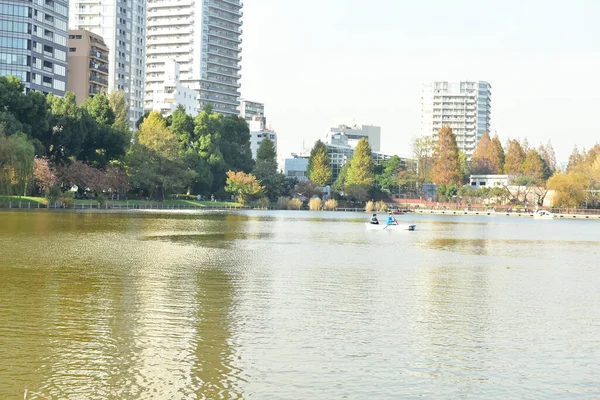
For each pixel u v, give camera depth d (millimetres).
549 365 25734
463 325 32219
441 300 38938
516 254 69688
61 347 26781
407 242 82875
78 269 48250
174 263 53312
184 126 199875
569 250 76125
